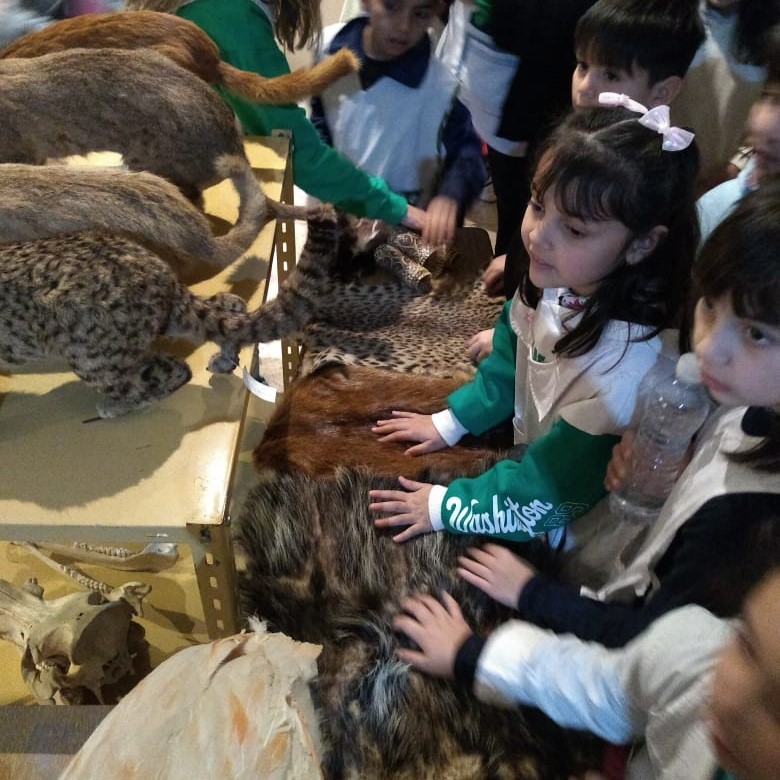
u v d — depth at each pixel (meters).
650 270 0.95
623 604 0.95
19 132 1.09
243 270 1.20
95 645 1.10
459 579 1.05
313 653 0.92
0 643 1.24
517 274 1.62
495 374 1.29
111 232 0.96
